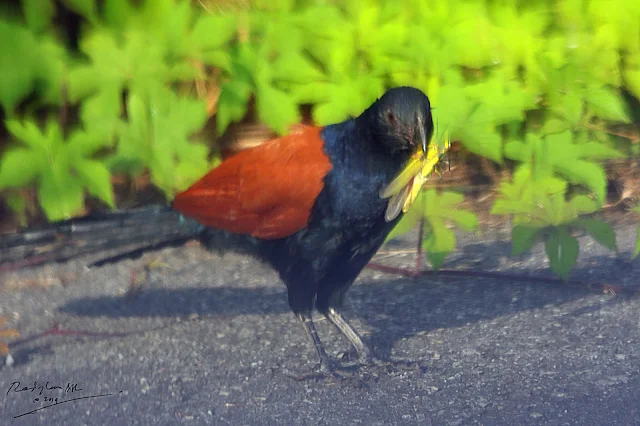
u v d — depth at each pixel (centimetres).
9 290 958
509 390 747
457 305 921
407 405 731
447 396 743
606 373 768
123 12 1057
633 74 1132
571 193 1156
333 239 810
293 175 794
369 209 794
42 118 1100
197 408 729
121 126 1028
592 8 1146
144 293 955
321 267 821
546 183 999
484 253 1047
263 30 1095
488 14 1131
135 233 915
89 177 988
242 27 1112
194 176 1047
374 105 783
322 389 763
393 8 1120
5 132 1104
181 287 970
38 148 989
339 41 1073
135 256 889
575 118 1091
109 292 955
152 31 1055
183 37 1048
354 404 735
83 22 1112
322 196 796
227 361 810
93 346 835
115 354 820
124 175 1109
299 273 828
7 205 1073
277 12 1125
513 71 1105
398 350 828
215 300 940
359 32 1084
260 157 823
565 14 1155
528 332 852
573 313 888
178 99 1073
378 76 1080
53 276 987
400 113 762
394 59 1081
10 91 1019
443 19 1106
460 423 700
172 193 1054
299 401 741
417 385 764
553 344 824
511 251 1005
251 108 1152
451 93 1017
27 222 1067
